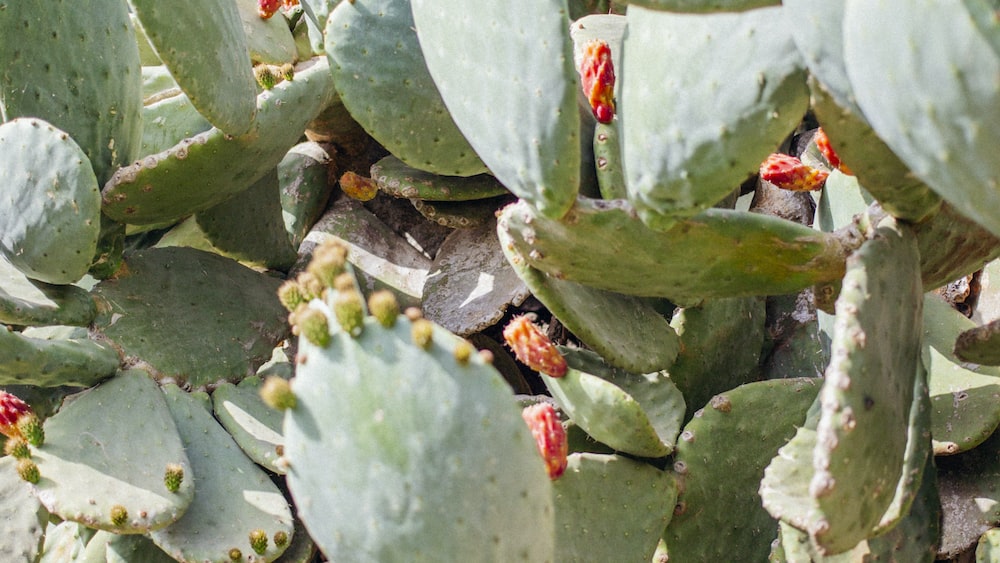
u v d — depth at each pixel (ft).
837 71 5.61
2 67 7.10
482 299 7.52
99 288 7.40
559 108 6.10
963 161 5.25
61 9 7.10
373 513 5.63
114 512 6.63
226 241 7.77
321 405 5.66
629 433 6.56
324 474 5.66
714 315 7.11
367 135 8.25
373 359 5.65
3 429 6.81
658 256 6.31
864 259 5.95
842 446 5.68
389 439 5.61
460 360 5.65
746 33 5.83
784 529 6.41
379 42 7.27
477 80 6.28
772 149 5.88
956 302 7.30
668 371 7.09
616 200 6.26
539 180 6.13
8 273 7.32
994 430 6.74
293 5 8.86
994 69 5.11
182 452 6.96
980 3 5.10
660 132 5.95
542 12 6.13
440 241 8.04
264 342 7.54
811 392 6.88
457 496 5.61
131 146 7.40
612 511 6.60
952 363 6.84
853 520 5.79
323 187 8.23
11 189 7.06
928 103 5.23
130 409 7.04
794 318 7.42
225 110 7.01
